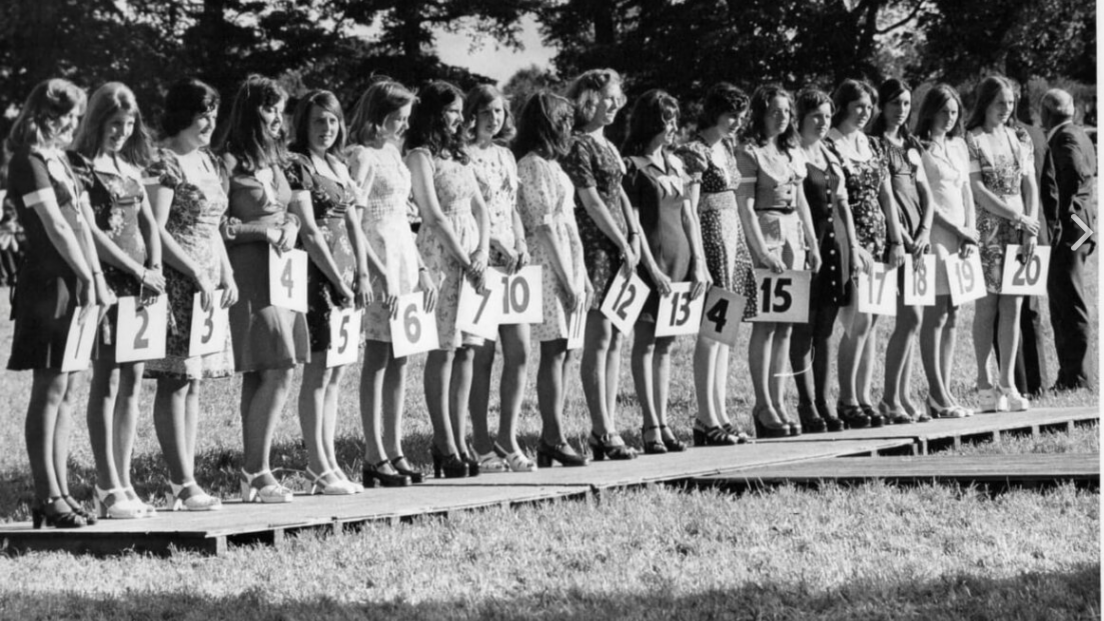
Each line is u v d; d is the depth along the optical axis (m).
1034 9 31.56
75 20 35.94
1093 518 8.70
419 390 18.22
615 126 29.12
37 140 8.07
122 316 8.40
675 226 11.67
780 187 12.39
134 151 8.64
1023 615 6.50
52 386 8.32
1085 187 16.19
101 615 6.65
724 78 32.38
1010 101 13.89
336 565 7.68
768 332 12.63
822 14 31.92
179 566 7.68
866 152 12.99
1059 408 14.45
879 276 12.91
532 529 8.54
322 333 9.61
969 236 13.58
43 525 8.30
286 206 9.33
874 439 12.13
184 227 8.76
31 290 8.08
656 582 7.23
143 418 16.02
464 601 6.86
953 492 9.59
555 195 10.86
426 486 9.99
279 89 9.25
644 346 11.72
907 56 33.62
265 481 9.44
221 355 9.37
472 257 10.34
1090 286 21.08
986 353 14.26
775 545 8.12
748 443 12.20
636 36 33.62
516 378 10.83
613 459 11.30
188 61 35.62
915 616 6.54
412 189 10.33
